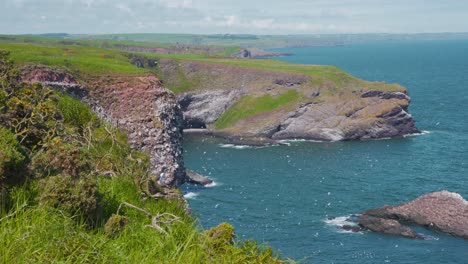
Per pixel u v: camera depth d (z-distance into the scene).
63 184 8.88
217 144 125.81
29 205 8.43
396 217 62.41
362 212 65.62
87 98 60.34
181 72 181.50
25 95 17.16
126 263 7.32
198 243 8.41
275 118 142.12
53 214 8.05
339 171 90.25
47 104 17.62
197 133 150.12
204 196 73.75
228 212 66.31
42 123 15.33
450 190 77.19
